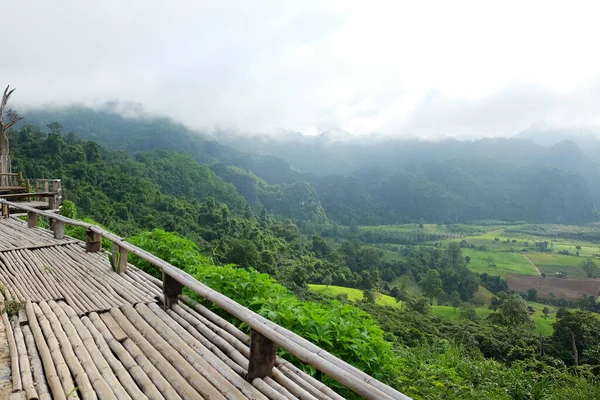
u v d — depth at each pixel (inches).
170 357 109.4
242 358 109.8
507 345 780.0
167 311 145.6
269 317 143.5
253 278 187.9
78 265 208.1
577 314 892.6
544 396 218.5
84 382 93.2
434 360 258.8
